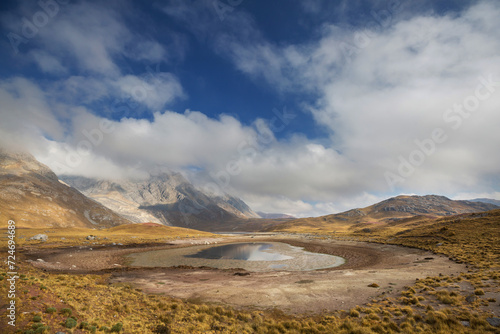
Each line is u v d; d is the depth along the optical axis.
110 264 51.81
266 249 88.25
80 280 26.03
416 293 22.78
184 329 16.14
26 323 12.06
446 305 18.91
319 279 31.67
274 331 16.73
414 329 15.53
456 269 32.44
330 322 17.84
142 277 35.91
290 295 24.62
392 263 46.47
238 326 17.56
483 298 19.25
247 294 25.36
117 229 153.50
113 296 21.50
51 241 80.38
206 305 21.84
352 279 30.61
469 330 14.48
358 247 76.88
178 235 145.50
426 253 51.12
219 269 46.38
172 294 25.95
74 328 12.95
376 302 21.38
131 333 14.41
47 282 20.27
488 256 37.19
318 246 90.56
